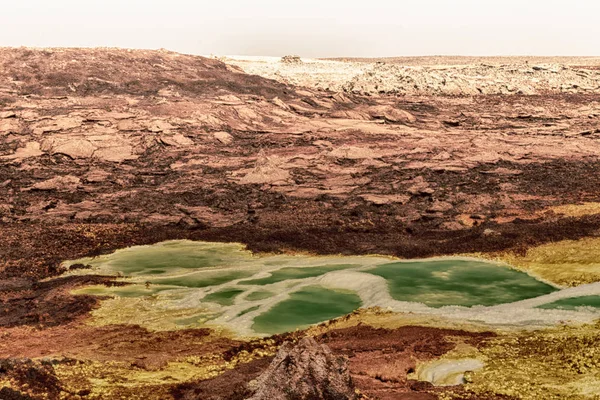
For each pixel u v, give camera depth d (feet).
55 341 87.61
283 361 57.52
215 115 236.02
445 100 288.51
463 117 265.54
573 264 111.45
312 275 114.73
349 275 110.01
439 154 209.15
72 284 111.65
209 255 129.18
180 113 235.61
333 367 57.16
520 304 94.38
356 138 229.66
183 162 203.41
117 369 74.79
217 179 187.62
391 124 252.83
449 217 151.23
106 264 124.77
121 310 99.40
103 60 270.67
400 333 84.94
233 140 225.15
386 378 70.18
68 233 144.77
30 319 97.25
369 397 63.05
